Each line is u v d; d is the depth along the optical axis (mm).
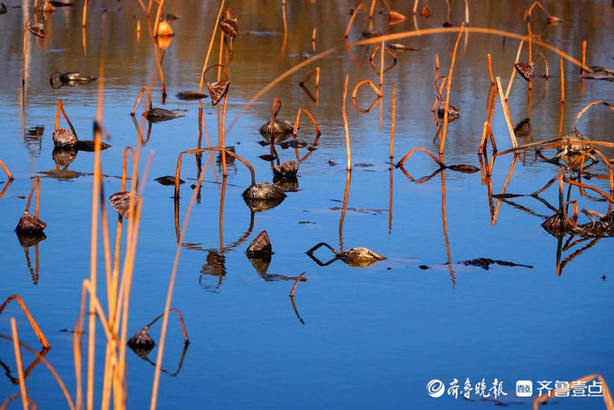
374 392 6297
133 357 6801
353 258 8969
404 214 10602
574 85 19719
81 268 8516
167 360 6742
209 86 13109
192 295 7984
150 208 10609
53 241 9281
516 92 18812
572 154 13609
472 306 7859
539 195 11547
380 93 16641
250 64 21359
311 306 7789
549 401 6207
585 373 6637
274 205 10891
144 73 19922
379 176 12359
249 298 7945
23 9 29844
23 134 14133
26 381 6367
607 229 10102
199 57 22172
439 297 8055
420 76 20344
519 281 8492
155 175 12117
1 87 17938
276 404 6094
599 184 12109
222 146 12086
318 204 10961
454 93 18484
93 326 4766
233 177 12164
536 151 13883
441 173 12609
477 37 26734
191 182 11836
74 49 22719
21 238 9352
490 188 11859
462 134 15055
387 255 9133
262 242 9164
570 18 30031
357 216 10484
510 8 32625
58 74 19547
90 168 12289
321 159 13281
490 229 10094
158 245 9289
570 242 9711
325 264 8852
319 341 7098
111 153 13211
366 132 15109
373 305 7848
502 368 6688
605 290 8273
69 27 26438
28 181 11547
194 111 16344
